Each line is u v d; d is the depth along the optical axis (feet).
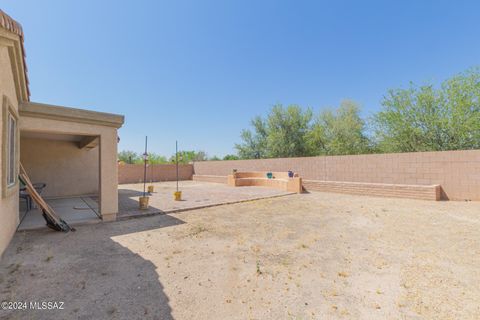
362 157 36.63
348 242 13.93
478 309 7.20
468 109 36.73
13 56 11.50
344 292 8.33
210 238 14.75
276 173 49.88
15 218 15.03
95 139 23.97
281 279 9.34
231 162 61.77
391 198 30.66
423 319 6.77
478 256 11.53
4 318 6.74
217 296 8.09
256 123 78.74
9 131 12.16
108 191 18.80
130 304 7.55
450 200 28.04
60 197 31.09
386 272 9.90
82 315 6.93
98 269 10.16
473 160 26.84
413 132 41.22
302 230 16.57
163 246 13.24
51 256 11.53
